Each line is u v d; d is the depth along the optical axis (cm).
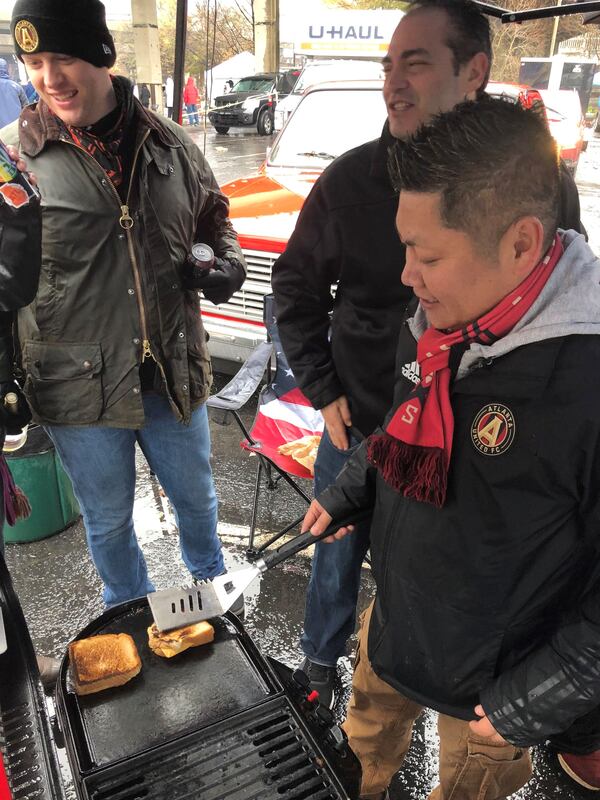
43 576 259
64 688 112
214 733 103
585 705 95
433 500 101
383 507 116
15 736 99
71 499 281
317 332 175
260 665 118
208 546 228
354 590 189
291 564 270
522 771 129
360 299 161
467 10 136
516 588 101
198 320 196
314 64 516
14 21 139
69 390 174
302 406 275
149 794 95
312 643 198
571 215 155
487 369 90
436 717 206
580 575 99
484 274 82
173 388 187
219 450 357
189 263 177
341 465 185
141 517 303
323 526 132
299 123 448
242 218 364
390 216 148
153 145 167
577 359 84
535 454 88
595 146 1695
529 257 81
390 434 103
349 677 217
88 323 170
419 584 110
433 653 114
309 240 163
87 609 245
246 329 370
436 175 75
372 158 147
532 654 100
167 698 112
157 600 121
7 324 156
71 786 151
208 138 1484
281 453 243
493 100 81
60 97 147
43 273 164
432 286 85
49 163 157
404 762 191
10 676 108
